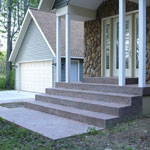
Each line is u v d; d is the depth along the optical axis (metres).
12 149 3.33
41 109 6.21
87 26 8.76
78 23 16.91
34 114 5.80
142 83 5.15
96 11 8.27
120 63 5.68
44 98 6.95
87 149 3.26
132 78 6.41
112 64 7.85
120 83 5.69
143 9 5.20
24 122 4.84
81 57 13.59
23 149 3.31
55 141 3.59
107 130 4.17
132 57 7.10
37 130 4.15
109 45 7.93
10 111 6.29
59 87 7.68
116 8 7.55
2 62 21.86
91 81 7.37
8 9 20.03
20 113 5.96
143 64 5.18
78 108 5.58
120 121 4.55
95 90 6.27
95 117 4.49
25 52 15.16
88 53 8.74
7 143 3.59
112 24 7.83
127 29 7.34
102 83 6.89
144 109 5.11
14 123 4.75
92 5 7.97
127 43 7.34
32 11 14.25
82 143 3.50
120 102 5.02
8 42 17.94
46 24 13.86
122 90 5.49
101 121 4.34
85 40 8.87
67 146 3.38
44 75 13.41
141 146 3.31
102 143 3.49
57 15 7.95
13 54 15.99
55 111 5.63
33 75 14.56
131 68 7.11
